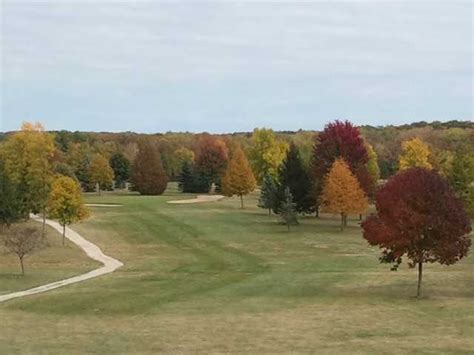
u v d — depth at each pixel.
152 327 28.80
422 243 36.91
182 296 39.19
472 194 65.12
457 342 24.58
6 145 72.88
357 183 72.00
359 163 81.75
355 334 26.70
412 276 46.16
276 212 80.44
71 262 57.38
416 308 33.66
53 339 25.75
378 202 37.56
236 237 71.12
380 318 30.69
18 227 68.31
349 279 45.34
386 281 44.06
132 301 37.38
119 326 29.19
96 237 71.56
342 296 38.44
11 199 69.12
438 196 36.62
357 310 33.31
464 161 75.62
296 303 36.09
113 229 77.38
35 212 75.88
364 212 73.44
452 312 32.22
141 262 57.75
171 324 29.62
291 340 25.44
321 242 66.88
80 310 34.78
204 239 70.50
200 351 23.25
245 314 32.50
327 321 30.00
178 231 75.81
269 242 67.56
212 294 39.81
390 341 24.97
